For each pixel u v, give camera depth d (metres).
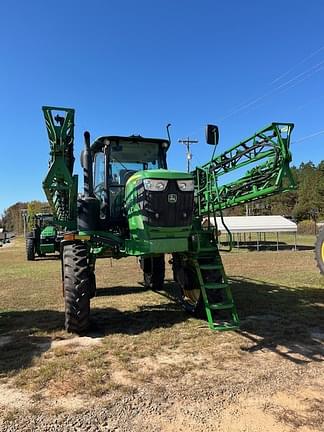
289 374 4.02
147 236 5.21
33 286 9.77
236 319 5.20
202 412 3.28
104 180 6.33
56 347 4.89
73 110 5.49
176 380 3.90
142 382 3.85
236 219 24.44
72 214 7.09
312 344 4.96
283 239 34.00
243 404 3.40
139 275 11.45
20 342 5.12
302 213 66.25
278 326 5.71
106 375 4.02
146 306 7.12
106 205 6.29
